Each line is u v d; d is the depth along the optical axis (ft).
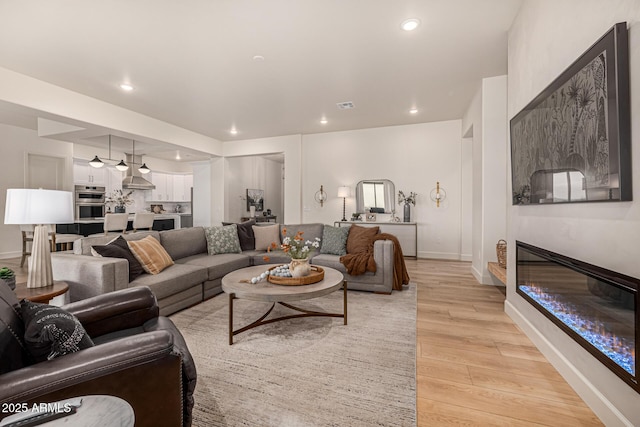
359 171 20.77
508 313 9.18
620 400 4.36
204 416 4.83
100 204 23.81
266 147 22.59
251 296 7.30
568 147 5.50
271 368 6.26
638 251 4.01
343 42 9.39
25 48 9.59
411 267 16.48
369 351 6.98
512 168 8.61
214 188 24.29
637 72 3.98
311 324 8.63
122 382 3.24
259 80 12.17
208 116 17.02
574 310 5.50
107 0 7.36
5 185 18.66
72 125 15.28
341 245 13.47
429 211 19.26
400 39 9.25
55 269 8.11
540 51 6.83
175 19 8.16
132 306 5.25
